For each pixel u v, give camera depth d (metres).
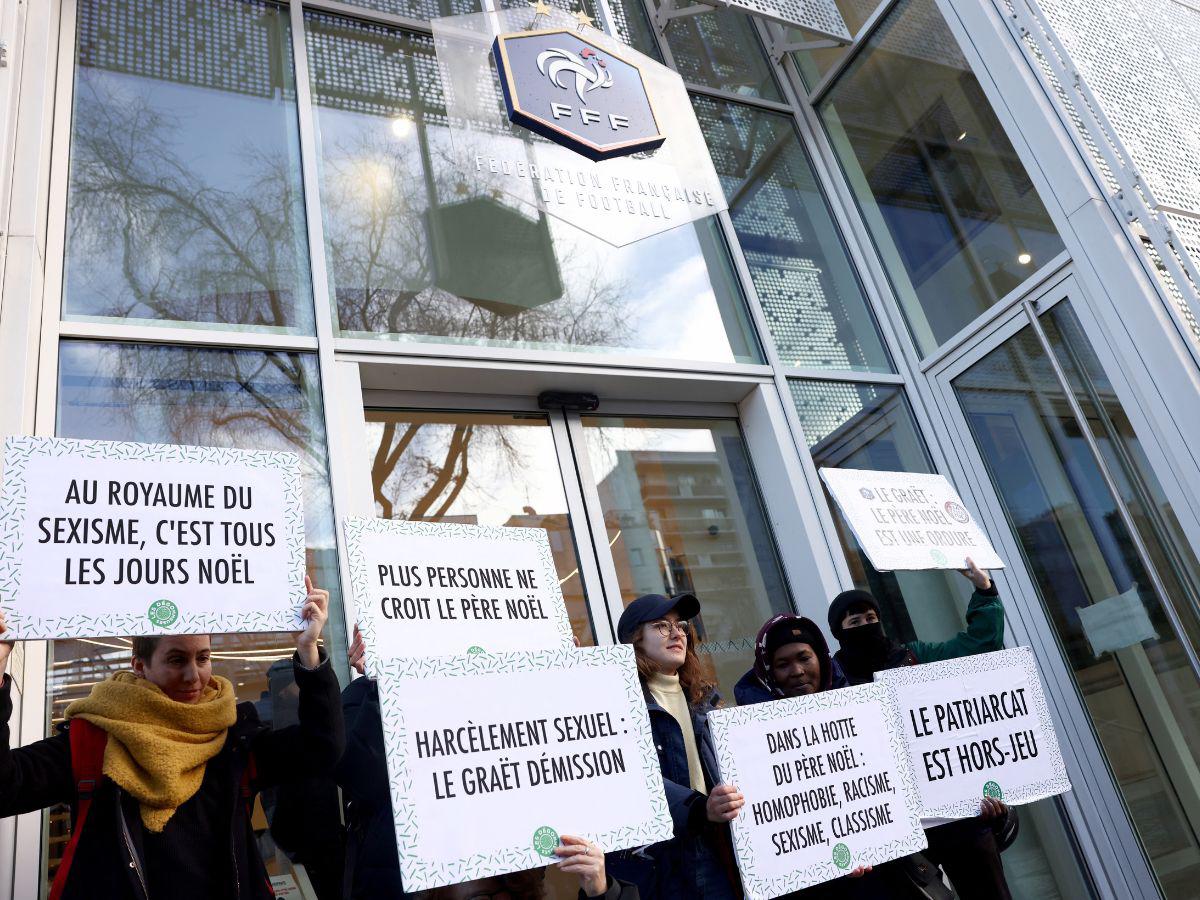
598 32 3.90
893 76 4.30
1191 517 3.10
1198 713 3.07
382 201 3.32
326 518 2.71
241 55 3.33
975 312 3.88
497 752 1.57
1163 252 3.32
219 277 2.89
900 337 4.14
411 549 1.82
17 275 2.39
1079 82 3.63
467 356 3.15
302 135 3.26
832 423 3.81
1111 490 3.35
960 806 2.11
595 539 3.27
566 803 1.59
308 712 1.65
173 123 3.07
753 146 4.35
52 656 2.21
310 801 1.99
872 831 1.92
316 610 1.66
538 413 3.42
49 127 2.81
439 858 1.45
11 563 1.45
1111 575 3.34
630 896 1.92
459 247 3.39
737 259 3.96
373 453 3.07
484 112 3.59
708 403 3.78
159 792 1.49
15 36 2.59
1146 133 3.69
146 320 2.71
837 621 2.69
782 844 1.81
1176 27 4.50
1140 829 3.18
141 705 1.56
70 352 2.57
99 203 2.81
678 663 2.23
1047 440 3.58
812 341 3.96
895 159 4.26
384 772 1.85
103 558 1.51
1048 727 2.28
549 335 3.40
